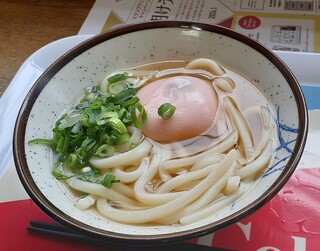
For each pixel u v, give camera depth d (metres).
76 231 0.16
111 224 0.18
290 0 0.34
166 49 0.24
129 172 0.20
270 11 0.33
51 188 0.19
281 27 0.32
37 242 0.20
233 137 0.21
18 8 0.36
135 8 0.35
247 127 0.21
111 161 0.20
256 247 0.19
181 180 0.20
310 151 0.22
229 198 0.18
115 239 0.16
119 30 0.24
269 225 0.20
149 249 0.19
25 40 0.34
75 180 0.20
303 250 0.19
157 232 0.17
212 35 0.23
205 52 0.24
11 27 0.35
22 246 0.20
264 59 0.22
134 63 0.25
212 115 0.22
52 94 0.22
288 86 0.20
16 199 0.22
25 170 0.18
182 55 0.24
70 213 0.18
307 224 0.20
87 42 0.23
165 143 0.21
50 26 0.35
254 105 0.22
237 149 0.21
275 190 0.16
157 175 0.20
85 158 0.21
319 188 0.21
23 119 0.20
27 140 0.20
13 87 0.27
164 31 0.24
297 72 0.26
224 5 0.34
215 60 0.24
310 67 0.26
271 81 0.21
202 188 0.19
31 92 0.21
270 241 0.19
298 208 0.20
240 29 0.32
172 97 0.22
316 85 0.25
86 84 0.24
